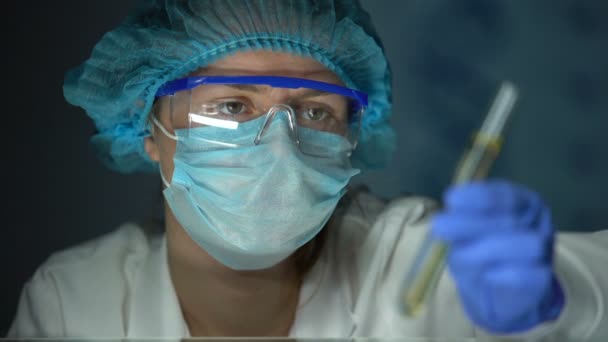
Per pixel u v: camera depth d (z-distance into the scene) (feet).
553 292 3.08
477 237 2.72
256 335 4.76
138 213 7.54
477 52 7.78
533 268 2.73
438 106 7.84
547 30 7.79
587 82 7.84
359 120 4.76
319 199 4.33
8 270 7.32
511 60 7.79
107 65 4.65
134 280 4.87
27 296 4.87
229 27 4.36
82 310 4.71
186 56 4.48
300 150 4.37
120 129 5.12
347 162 4.66
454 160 7.89
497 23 7.76
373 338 4.72
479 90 7.82
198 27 4.37
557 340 3.55
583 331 3.58
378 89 5.11
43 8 7.11
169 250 4.75
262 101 4.36
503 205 2.74
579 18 7.77
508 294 2.76
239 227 4.27
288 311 4.79
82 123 7.32
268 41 4.39
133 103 4.82
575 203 7.97
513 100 2.82
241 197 4.24
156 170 5.59
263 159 4.22
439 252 2.80
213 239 4.37
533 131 7.86
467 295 2.83
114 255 5.05
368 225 5.29
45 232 7.38
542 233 2.82
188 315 4.77
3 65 7.04
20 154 7.22
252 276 4.55
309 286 4.80
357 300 4.85
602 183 7.97
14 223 7.29
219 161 4.28
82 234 7.45
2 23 7.02
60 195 7.37
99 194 7.45
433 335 4.63
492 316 2.88
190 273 4.65
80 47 7.19
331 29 4.44
